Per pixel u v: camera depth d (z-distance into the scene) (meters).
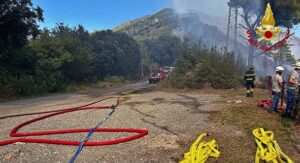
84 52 34.88
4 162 6.86
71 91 29.27
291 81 10.18
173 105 14.03
